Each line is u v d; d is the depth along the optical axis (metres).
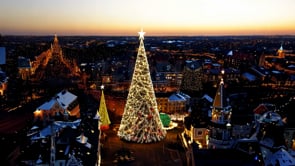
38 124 92.56
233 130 96.69
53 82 192.00
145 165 85.56
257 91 188.12
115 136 105.56
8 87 166.62
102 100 111.25
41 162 67.31
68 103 117.50
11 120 117.31
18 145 73.25
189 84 168.50
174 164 86.31
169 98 135.62
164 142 101.06
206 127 94.62
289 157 67.50
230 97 166.00
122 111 135.38
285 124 90.12
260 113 111.19
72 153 67.00
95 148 79.06
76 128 82.00
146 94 95.31
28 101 147.62
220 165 67.44
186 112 135.00
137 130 98.31
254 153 73.50
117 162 86.75
